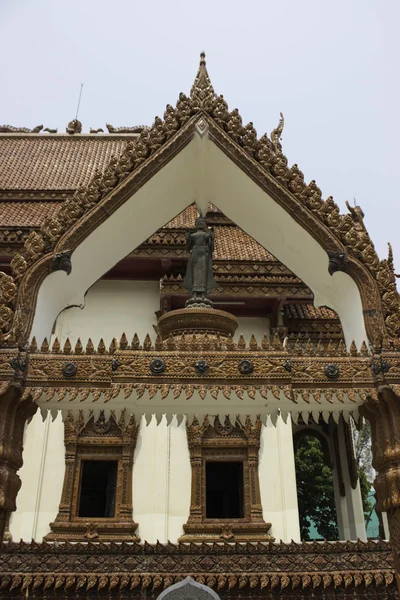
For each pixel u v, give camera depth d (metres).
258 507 14.34
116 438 15.09
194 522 14.07
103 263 7.60
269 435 15.51
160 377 5.80
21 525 13.73
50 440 15.17
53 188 21.06
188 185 7.73
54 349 5.95
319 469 29.73
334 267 6.64
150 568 11.73
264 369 5.91
